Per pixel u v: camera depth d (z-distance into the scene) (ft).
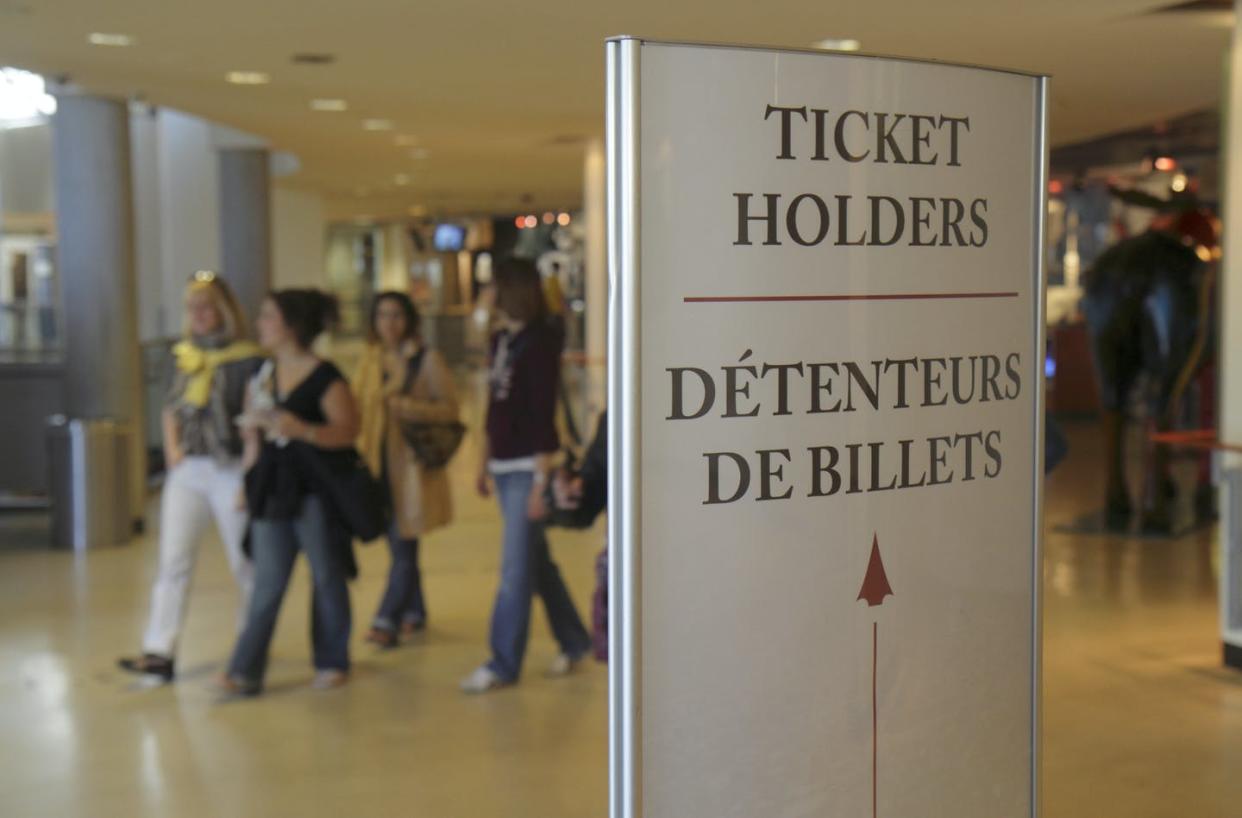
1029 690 9.09
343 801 14.99
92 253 32.17
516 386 18.54
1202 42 25.09
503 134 43.45
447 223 120.57
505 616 19.13
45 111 50.80
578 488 18.28
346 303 135.54
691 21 23.02
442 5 21.59
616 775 7.64
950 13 22.20
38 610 24.41
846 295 7.93
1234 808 14.40
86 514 30.45
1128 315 30.81
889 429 8.18
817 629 8.06
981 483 8.65
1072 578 25.93
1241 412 19.95
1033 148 8.68
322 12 22.27
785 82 7.62
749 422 7.73
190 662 20.92
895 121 7.99
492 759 16.31
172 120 55.98
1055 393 54.08
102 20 23.13
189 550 19.85
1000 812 8.99
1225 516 19.88
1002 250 8.59
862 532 8.14
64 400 32.42
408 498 21.63
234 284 51.34
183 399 19.52
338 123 40.19
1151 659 20.27
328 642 19.53
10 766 16.28
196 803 14.99
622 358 7.38
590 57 27.09
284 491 18.72
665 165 7.40
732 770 7.90
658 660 7.65
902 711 8.42
